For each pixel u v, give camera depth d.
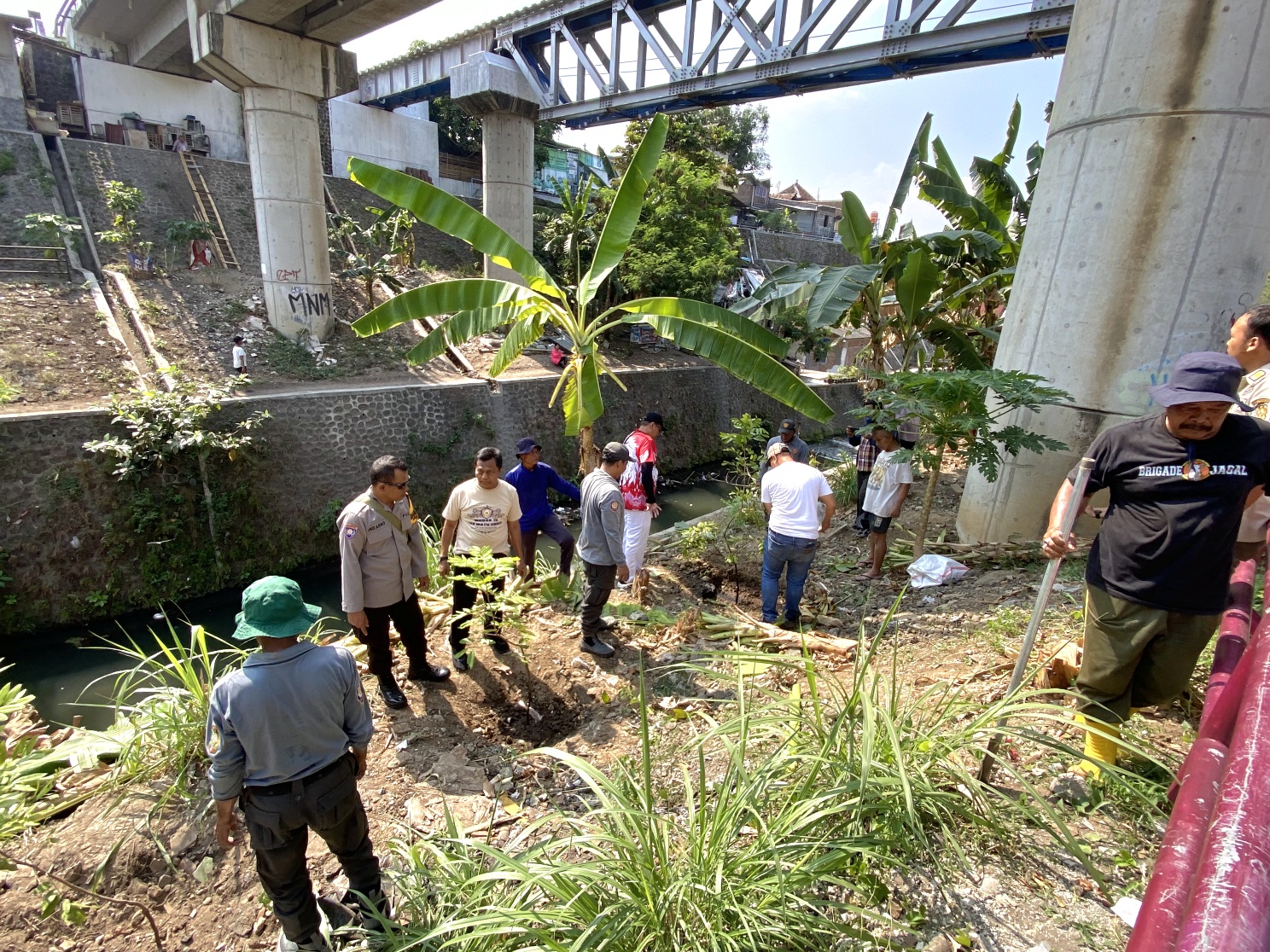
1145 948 0.60
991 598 4.89
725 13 13.99
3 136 17.52
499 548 4.81
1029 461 5.74
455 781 3.59
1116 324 5.18
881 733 2.67
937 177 9.68
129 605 9.70
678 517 14.62
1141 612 2.46
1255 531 2.89
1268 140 4.64
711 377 20.58
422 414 13.82
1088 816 2.60
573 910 2.12
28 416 9.30
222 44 12.91
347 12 12.75
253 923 2.81
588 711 4.24
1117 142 5.01
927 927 2.20
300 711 2.36
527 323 6.94
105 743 3.85
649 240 19.50
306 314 15.09
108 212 17.31
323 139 25.16
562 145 33.84
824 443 21.30
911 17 11.58
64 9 25.39
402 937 2.42
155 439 9.91
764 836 2.30
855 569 6.14
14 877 2.99
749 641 4.62
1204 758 0.86
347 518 3.88
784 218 37.62
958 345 8.89
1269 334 2.94
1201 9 4.57
